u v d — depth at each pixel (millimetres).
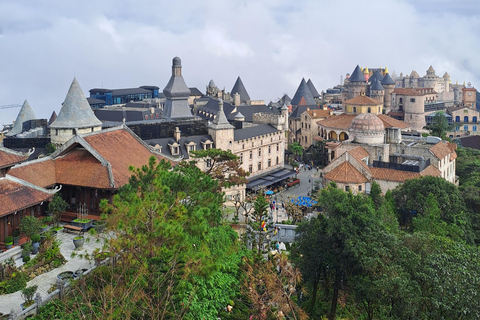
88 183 70812
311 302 61812
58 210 69000
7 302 48094
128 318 37750
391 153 126938
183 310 43125
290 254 67062
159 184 50250
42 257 57156
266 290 51312
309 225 63688
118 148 79875
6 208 59906
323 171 114938
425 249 54625
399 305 48812
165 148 125188
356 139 134875
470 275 47781
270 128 158375
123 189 54438
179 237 44312
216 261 48375
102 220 53688
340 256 57531
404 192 97375
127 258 45219
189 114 168250
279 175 149125
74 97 116625
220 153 93312
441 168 120938
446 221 91812
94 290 46906
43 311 45000
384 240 55125
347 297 64500
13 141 123062
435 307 47812
